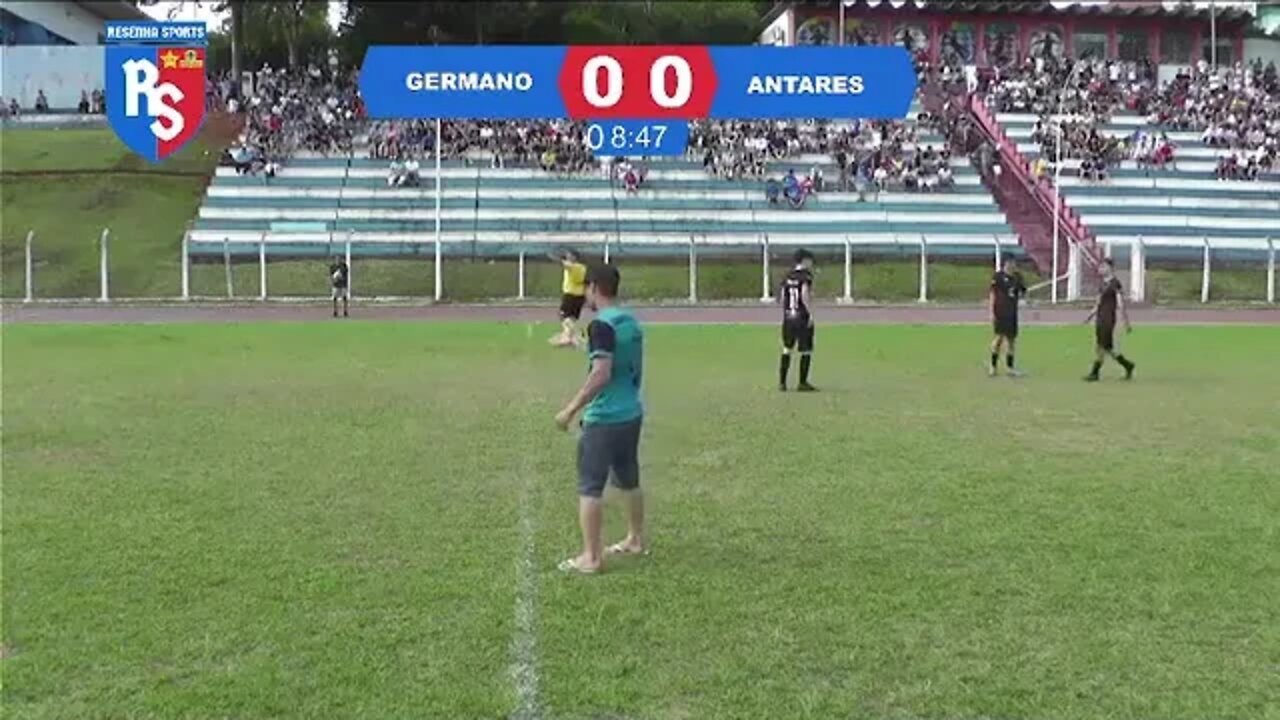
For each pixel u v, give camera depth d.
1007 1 62.59
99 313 36.03
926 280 42.44
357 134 53.53
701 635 6.77
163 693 5.93
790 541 8.82
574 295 24.73
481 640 6.67
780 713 5.75
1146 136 54.09
